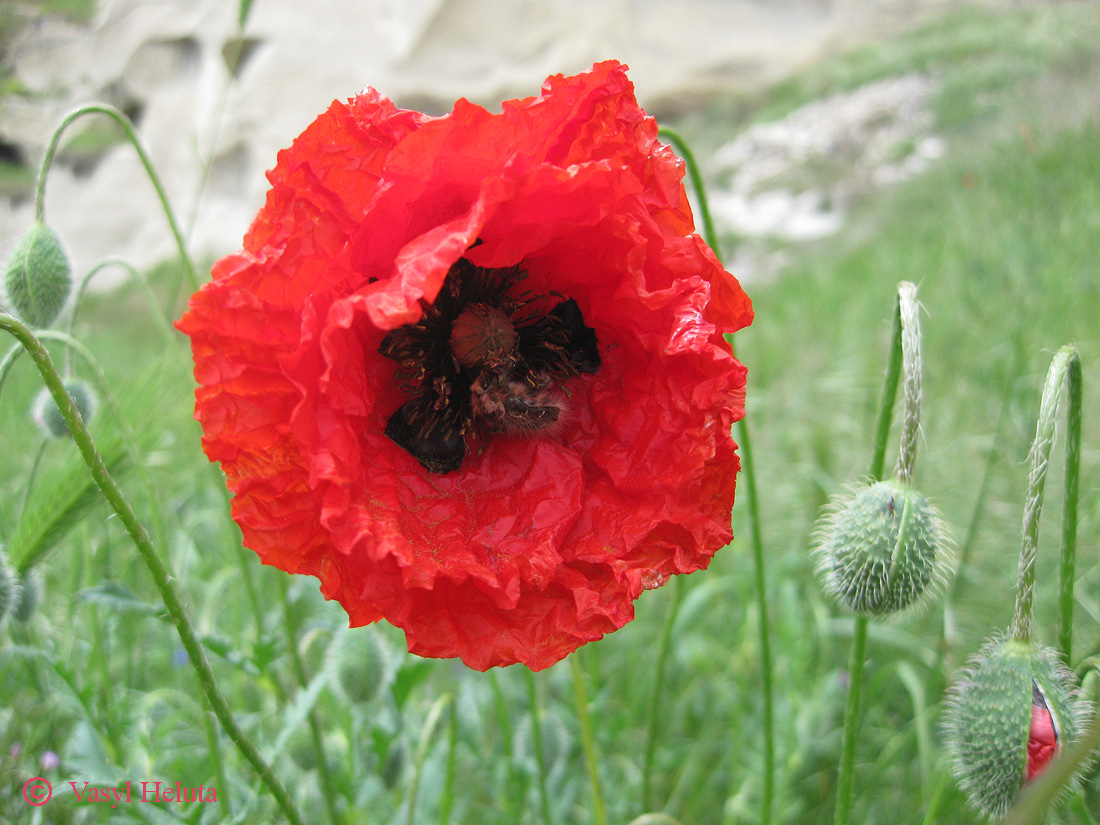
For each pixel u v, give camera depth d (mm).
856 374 403
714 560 300
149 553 148
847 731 170
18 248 205
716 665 283
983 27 1623
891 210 985
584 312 171
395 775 213
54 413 210
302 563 148
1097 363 369
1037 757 147
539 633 155
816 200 1293
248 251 149
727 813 232
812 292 654
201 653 153
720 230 1185
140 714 223
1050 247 491
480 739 255
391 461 162
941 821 209
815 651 278
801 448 369
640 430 162
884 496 163
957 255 569
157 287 1167
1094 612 222
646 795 223
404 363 166
